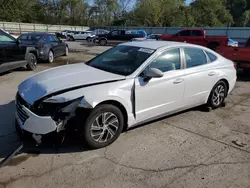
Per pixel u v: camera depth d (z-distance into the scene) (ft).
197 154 11.59
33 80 12.50
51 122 10.41
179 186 9.37
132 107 12.46
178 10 177.88
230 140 13.09
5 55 26.40
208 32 104.47
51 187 9.09
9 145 11.87
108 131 11.78
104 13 216.33
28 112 10.68
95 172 10.03
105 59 14.73
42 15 201.87
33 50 32.01
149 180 9.66
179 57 14.58
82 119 10.90
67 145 11.93
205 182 9.64
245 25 212.64
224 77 17.24
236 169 10.52
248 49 27.14
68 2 208.03
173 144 12.43
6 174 9.69
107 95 11.28
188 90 14.96
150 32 128.16
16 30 137.90
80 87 11.21
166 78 13.55
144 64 12.96
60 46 42.86
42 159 10.77
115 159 10.96
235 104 19.25
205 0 171.42
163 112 14.05
